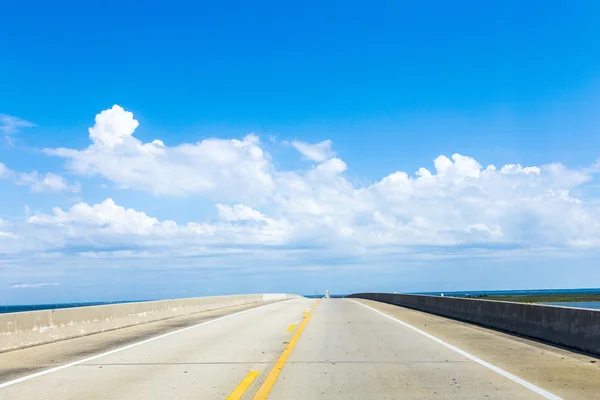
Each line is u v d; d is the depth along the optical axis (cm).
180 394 912
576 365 1160
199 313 3294
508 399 854
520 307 1834
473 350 1411
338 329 2045
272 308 3850
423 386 957
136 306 2466
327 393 907
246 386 970
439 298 3039
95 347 1581
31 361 1312
